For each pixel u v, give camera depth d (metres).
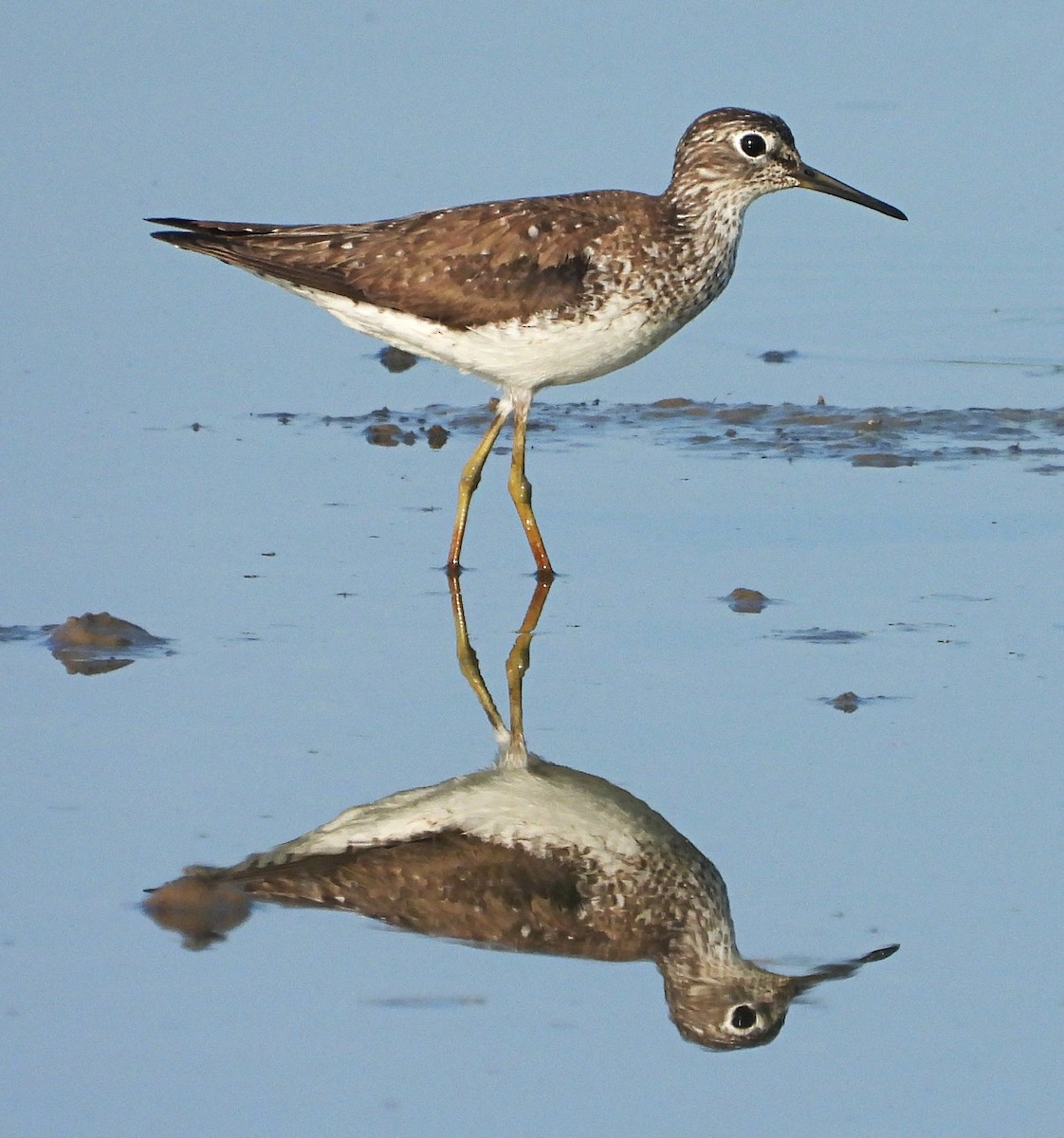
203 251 14.39
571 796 11.34
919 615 13.61
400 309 14.20
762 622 13.59
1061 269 20.31
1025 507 15.50
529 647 13.27
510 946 9.77
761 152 14.57
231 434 17.02
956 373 18.41
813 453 16.81
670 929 9.96
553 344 14.17
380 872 10.39
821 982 9.32
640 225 14.23
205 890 10.05
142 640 13.15
